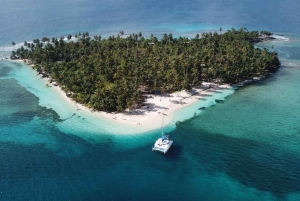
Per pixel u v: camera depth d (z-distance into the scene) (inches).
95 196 2837.1
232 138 3678.6
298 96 4761.3
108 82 4712.1
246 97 4731.8
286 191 2849.4
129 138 3708.2
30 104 4709.6
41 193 2891.2
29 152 3533.5
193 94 4822.8
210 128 3890.3
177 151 3454.7
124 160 3334.2
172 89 4926.2
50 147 3617.1
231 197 2795.3
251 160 3282.5
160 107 4399.6
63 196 2849.4
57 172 3179.1
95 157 3400.6
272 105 4478.3
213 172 3120.1
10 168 3262.8
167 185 2962.6
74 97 4640.8
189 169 3169.3
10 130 4008.4
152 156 3383.4
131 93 4409.5
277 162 3243.1
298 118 4119.1
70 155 3452.3
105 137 3752.5
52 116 4315.9
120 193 2869.1
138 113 4247.0
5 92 5172.2
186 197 2810.0
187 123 3998.5
